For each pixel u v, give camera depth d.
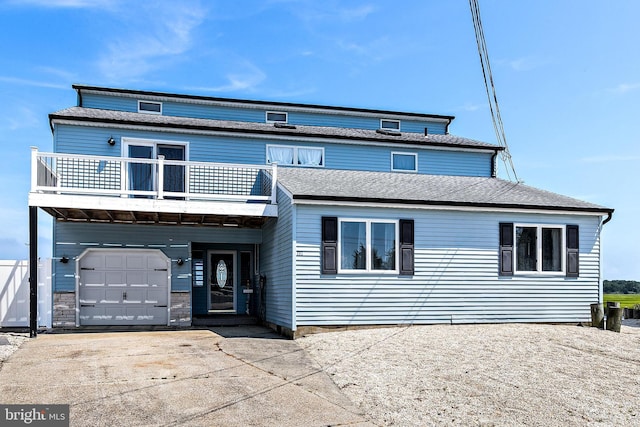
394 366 9.34
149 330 14.57
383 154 18.86
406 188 15.27
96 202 13.39
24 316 14.40
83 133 15.94
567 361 9.88
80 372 8.66
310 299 12.91
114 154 16.09
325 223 13.19
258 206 14.55
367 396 7.56
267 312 15.41
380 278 13.47
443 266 13.95
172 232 16.22
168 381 8.14
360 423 6.42
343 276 13.20
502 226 14.44
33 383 7.89
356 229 13.48
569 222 14.91
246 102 19.47
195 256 17.28
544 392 7.82
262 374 8.77
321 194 13.12
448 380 8.41
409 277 13.66
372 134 19.34
